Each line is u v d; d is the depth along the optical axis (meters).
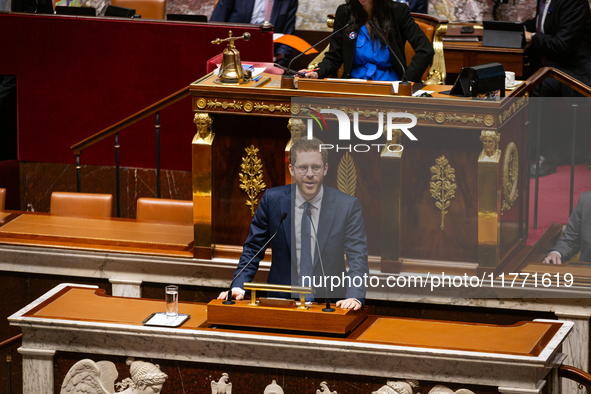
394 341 13.11
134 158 24.38
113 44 23.80
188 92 19.52
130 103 24.11
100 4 32.94
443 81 18.94
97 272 17.47
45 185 25.20
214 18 27.80
